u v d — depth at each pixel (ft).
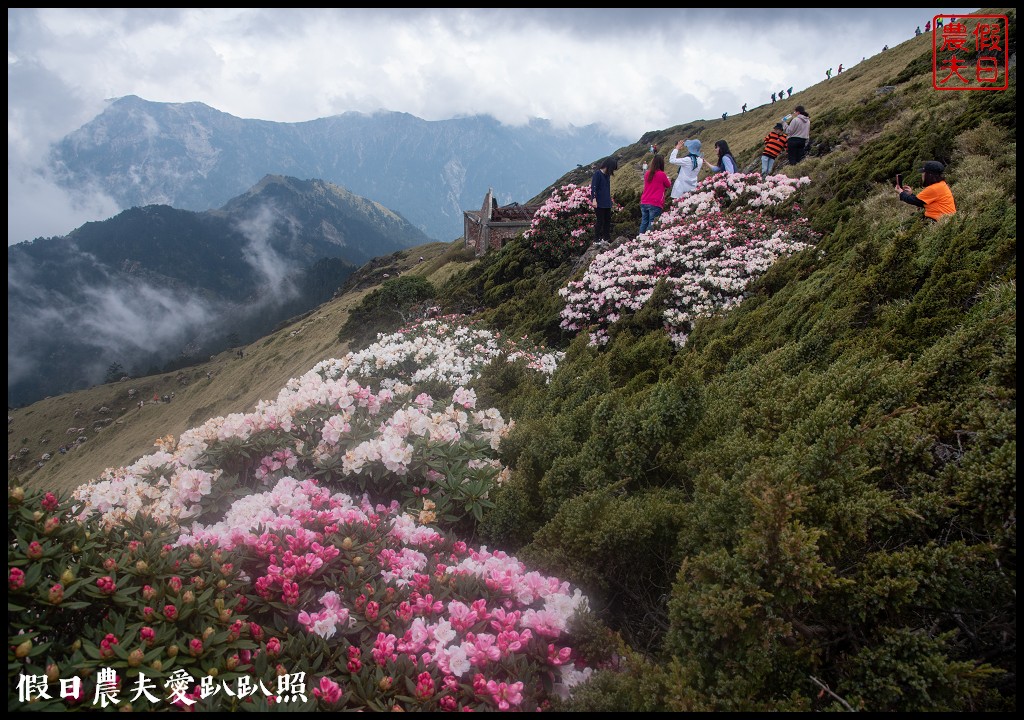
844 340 16.46
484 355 34.58
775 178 54.85
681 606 8.40
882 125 61.52
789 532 7.76
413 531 12.33
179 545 10.16
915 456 9.30
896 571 7.81
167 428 270.46
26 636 7.43
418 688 7.99
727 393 16.39
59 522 9.34
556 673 9.18
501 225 131.44
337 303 328.29
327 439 15.62
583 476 13.70
